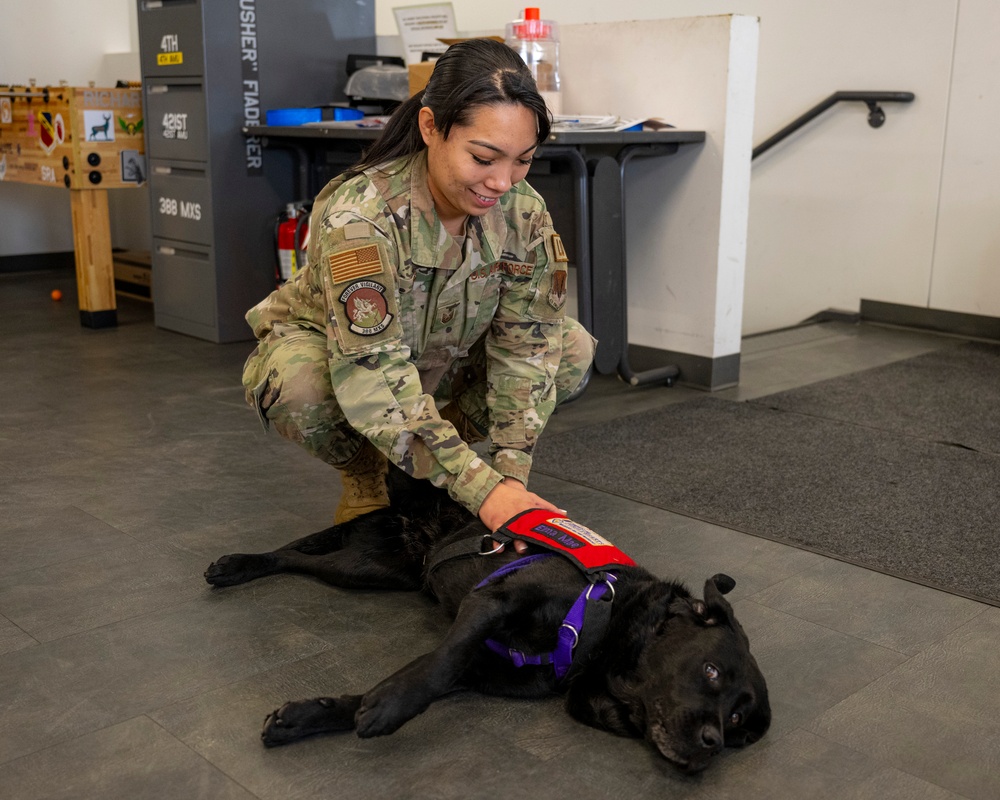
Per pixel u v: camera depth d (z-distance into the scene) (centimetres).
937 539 246
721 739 143
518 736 160
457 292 192
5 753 151
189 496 265
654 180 391
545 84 394
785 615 205
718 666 152
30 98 485
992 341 487
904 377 413
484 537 181
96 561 223
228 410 350
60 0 656
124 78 664
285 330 214
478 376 230
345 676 176
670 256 394
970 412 360
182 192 458
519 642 168
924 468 299
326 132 391
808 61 523
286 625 195
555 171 367
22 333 473
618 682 164
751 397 381
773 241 562
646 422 346
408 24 446
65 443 309
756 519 257
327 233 180
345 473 228
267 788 144
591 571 165
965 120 476
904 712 170
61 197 677
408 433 180
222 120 439
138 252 636
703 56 366
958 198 486
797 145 539
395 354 183
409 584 207
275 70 452
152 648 184
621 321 380
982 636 198
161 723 160
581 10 590
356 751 154
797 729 164
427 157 181
